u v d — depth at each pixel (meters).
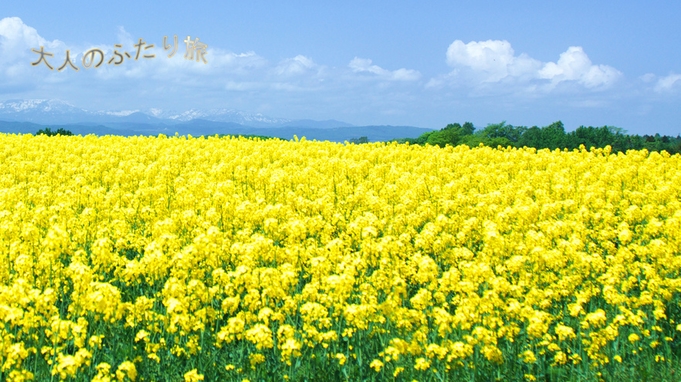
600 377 7.38
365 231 9.48
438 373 7.12
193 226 11.22
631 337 7.81
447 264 10.71
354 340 7.70
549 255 9.57
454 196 16.44
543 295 8.61
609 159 25.47
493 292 7.73
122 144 27.03
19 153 23.48
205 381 7.09
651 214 14.27
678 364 7.88
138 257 10.89
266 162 22.48
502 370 7.38
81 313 7.10
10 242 9.62
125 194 14.75
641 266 10.13
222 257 9.20
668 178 20.17
